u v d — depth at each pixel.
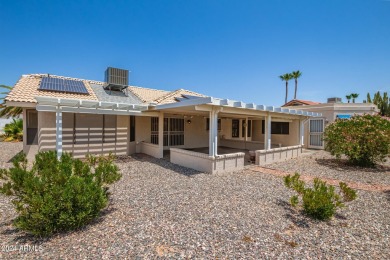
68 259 3.24
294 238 4.01
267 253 3.49
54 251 3.45
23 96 10.95
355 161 11.84
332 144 12.37
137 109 12.13
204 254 3.43
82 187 4.09
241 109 10.83
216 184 7.71
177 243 3.75
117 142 13.61
